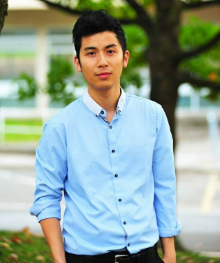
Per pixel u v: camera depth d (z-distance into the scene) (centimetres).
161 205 268
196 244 780
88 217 249
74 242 252
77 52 257
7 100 2409
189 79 700
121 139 255
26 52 2405
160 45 698
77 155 253
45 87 796
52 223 258
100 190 250
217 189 1224
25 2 2273
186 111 2377
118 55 252
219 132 2105
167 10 698
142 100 266
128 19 703
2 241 496
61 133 256
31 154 1666
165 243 269
